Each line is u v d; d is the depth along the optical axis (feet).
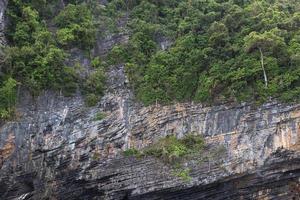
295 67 90.89
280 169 89.76
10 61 90.58
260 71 91.86
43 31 96.99
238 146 90.22
